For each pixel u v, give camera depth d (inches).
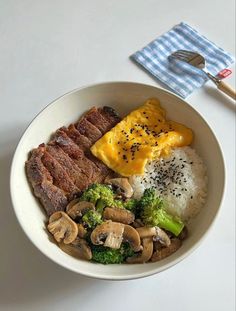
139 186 9.7
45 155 9.5
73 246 8.6
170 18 12.4
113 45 11.9
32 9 12.4
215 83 11.1
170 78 11.3
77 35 12.0
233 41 12.0
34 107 10.8
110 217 8.9
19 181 9.0
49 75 11.3
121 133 10.1
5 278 8.9
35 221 8.8
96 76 11.3
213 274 9.1
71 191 9.4
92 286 8.8
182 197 9.5
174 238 8.9
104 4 12.5
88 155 10.0
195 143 10.1
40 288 8.8
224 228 9.5
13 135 10.4
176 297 8.8
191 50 11.8
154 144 9.9
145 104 10.3
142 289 8.9
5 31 12.0
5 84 11.2
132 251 8.7
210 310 8.7
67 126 10.2
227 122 10.7
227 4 12.6
